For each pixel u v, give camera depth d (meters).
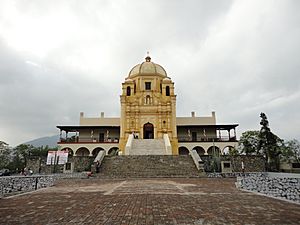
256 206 10.56
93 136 55.97
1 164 58.22
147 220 8.27
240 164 34.62
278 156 39.94
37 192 15.85
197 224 7.75
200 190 16.33
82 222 8.05
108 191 16.00
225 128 55.34
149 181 23.17
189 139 55.28
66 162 33.38
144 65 59.19
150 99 54.50
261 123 41.06
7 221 8.25
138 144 44.75
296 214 8.98
